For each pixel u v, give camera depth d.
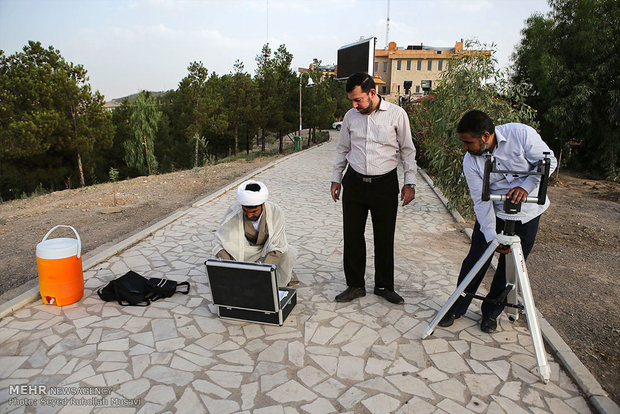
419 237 6.49
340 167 4.15
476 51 7.42
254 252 4.04
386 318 3.87
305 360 3.23
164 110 40.97
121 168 31.48
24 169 23.36
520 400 2.81
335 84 50.09
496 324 3.67
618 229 7.21
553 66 14.22
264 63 30.86
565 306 4.30
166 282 4.34
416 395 2.85
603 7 13.72
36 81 19.39
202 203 8.53
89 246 6.16
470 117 3.06
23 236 6.78
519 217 3.28
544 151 2.86
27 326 3.66
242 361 3.21
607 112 13.82
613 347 3.53
